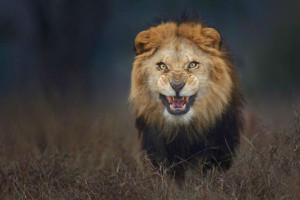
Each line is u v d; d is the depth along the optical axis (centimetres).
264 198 1069
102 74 3425
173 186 1182
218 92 1243
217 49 1257
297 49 3600
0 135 1602
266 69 3431
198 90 1226
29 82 2758
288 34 3644
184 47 1230
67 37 3100
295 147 1170
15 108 2039
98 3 3206
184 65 1222
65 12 3103
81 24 3136
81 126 1819
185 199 1095
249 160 1175
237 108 1314
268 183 1089
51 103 2133
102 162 1488
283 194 1058
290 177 1080
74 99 2241
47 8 3103
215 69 1241
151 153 1295
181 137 1266
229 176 1154
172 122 1244
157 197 1095
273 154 1184
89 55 3173
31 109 2022
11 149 1538
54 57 3059
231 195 1089
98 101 2344
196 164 1280
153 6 3512
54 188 1210
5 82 3328
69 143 1688
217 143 1276
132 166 1218
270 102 2661
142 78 1260
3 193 1252
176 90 1194
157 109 1252
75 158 1498
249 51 3525
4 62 3412
